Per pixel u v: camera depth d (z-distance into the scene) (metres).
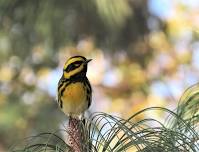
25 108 15.38
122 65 16.38
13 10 12.55
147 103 16.98
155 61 17.02
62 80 8.79
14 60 14.85
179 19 17.23
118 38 13.76
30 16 12.62
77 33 13.23
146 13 15.43
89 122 5.61
